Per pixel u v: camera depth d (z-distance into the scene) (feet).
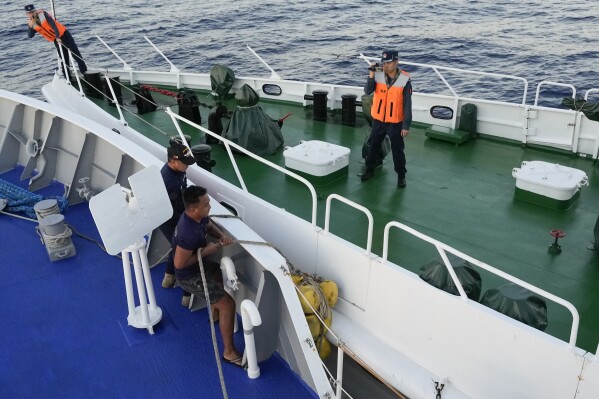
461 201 18.86
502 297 11.80
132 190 12.18
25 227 18.38
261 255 12.23
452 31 71.15
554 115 22.08
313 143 21.06
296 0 99.04
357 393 13.67
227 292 13.19
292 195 19.48
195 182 17.88
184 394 12.26
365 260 13.09
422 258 15.72
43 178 20.88
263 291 12.42
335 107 27.86
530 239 16.57
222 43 70.44
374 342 13.38
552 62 55.52
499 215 17.93
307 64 59.88
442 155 22.57
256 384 12.53
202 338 13.74
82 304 14.89
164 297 15.11
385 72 18.37
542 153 22.44
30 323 14.23
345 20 81.71
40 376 12.67
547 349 10.44
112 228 12.05
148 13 91.25
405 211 18.28
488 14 79.92
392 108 18.56
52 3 30.37
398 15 83.25
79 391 12.28
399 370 12.68
